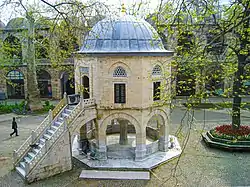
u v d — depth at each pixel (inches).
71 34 763.4
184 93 1588.3
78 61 983.6
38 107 1667.1
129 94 904.9
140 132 920.9
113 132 1202.0
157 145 1007.0
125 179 812.6
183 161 930.1
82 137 1018.7
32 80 1631.4
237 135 1046.4
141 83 890.7
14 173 863.7
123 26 929.5
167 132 999.6
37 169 816.3
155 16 521.7
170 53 935.7
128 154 963.3
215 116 1501.0
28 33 1523.1
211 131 1135.0
